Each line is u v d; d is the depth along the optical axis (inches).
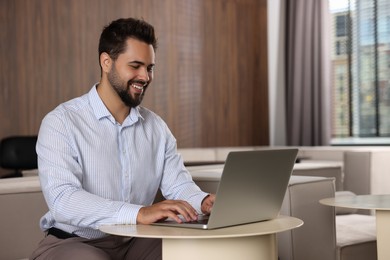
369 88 302.8
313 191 131.6
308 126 310.8
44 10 273.6
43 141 99.2
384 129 298.8
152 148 108.6
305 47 310.7
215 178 130.8
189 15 308.8
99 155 101.8
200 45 312.8
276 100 331.9
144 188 106.7
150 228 85.5
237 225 87.7
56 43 276.1
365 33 302.8
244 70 327.0
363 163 222.7
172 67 303.3
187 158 276.2
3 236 116.9
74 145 99.8
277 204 94.0
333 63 312.2
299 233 128.6
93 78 284.0
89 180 101.4
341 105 310.8
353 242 139.3
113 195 102.7
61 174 96.5
